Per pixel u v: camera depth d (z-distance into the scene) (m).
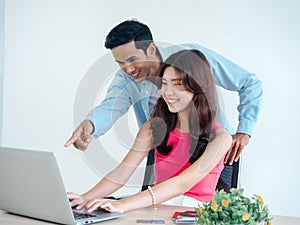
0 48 3.54
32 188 1.44
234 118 3.01
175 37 3.19
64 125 3.44
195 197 2.03
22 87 3.54
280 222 1.51
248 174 3.04
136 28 1.77
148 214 1.60
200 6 3.13
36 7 3.48
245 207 1.21
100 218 1.47
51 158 1.33
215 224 1.20
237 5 3.06
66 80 3.43
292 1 2.96
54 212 1.42
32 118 3.51
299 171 2.96
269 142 3.00
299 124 2.96
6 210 1.61
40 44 3.48
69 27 3.41
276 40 2.99
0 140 3.57
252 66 3.04
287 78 2.98
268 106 3.00
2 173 1.52
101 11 3.34
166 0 3.20
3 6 3.54
